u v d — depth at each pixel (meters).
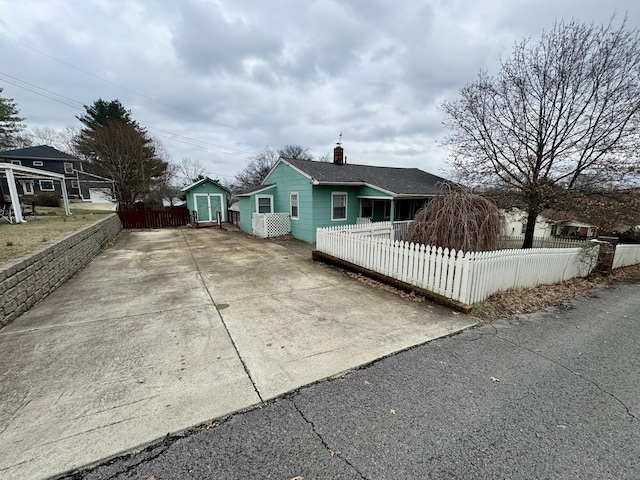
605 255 7.72
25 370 2.79
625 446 1.96
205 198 19.34
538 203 10.52
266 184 15.40
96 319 4.05
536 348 3.42
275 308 4.53
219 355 3.10
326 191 12.09
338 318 4.16
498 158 10.82
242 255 9.09
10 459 1.80
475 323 4.11
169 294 5.19
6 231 7.76
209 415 2.21
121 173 21.66
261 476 1.70
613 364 3.09
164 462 1.79
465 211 5.78
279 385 2.59
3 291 3.80
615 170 9.16
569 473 1.75
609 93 8.92
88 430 2.04
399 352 3.23
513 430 2.09
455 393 2.52
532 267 5.84
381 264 6.18
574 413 2.29
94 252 8.80
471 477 1.71
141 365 2.89
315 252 8.34
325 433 2.04
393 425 2.12
